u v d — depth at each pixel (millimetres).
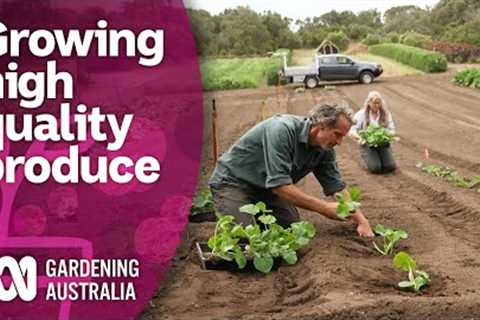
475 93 33344
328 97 33594
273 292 6082
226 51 63000
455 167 13148
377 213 8984
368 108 12414
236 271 6773
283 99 33562
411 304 5336
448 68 53312
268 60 57938
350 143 17062
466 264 6586
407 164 13469
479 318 5113
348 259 6672
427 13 95375
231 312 5578
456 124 21172
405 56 56812
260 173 7465
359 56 66812
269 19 74812
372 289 5859
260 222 7621
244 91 40000
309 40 79438
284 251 6668
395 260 5898
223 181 7590
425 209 9250
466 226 8234
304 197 7102
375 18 106562
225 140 18344
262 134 7395
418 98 31266
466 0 87500
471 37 67688
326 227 8227
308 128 7211
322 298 5590
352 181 11656
